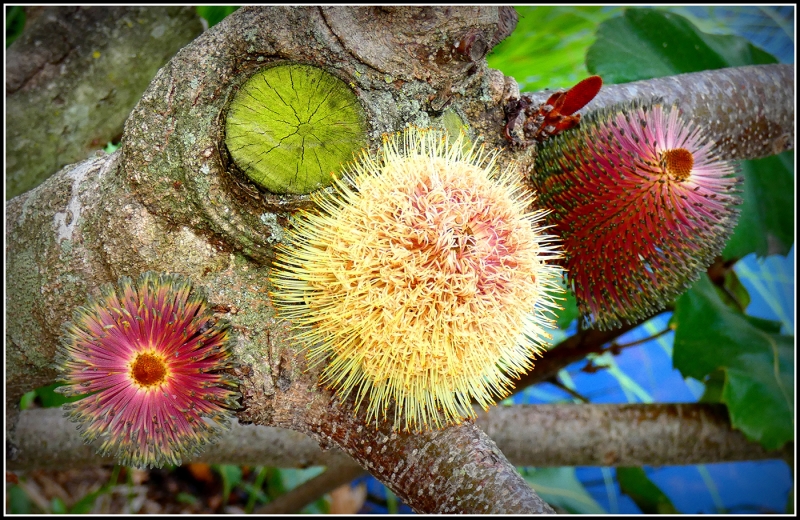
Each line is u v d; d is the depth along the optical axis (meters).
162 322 0.38
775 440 0.52
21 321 0.44
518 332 0.40
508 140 0.43
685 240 0.42
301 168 0.39
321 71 0.40
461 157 0.41
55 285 0.43
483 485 0.38
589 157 0.42
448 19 0.40
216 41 0.40
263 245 0.40
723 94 0.51
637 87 0.50
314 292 0.39
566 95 0.42
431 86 0.41
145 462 0.39
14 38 0.54
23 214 0.44
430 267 0.38
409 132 0.40
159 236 0.41
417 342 0.38
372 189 0.38
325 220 0.39
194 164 0.39
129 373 0.38
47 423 0.53
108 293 0.39
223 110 0.39
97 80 0.53
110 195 0.41
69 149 0.54
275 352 0.40
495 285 0.39
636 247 0.42
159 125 0.40
